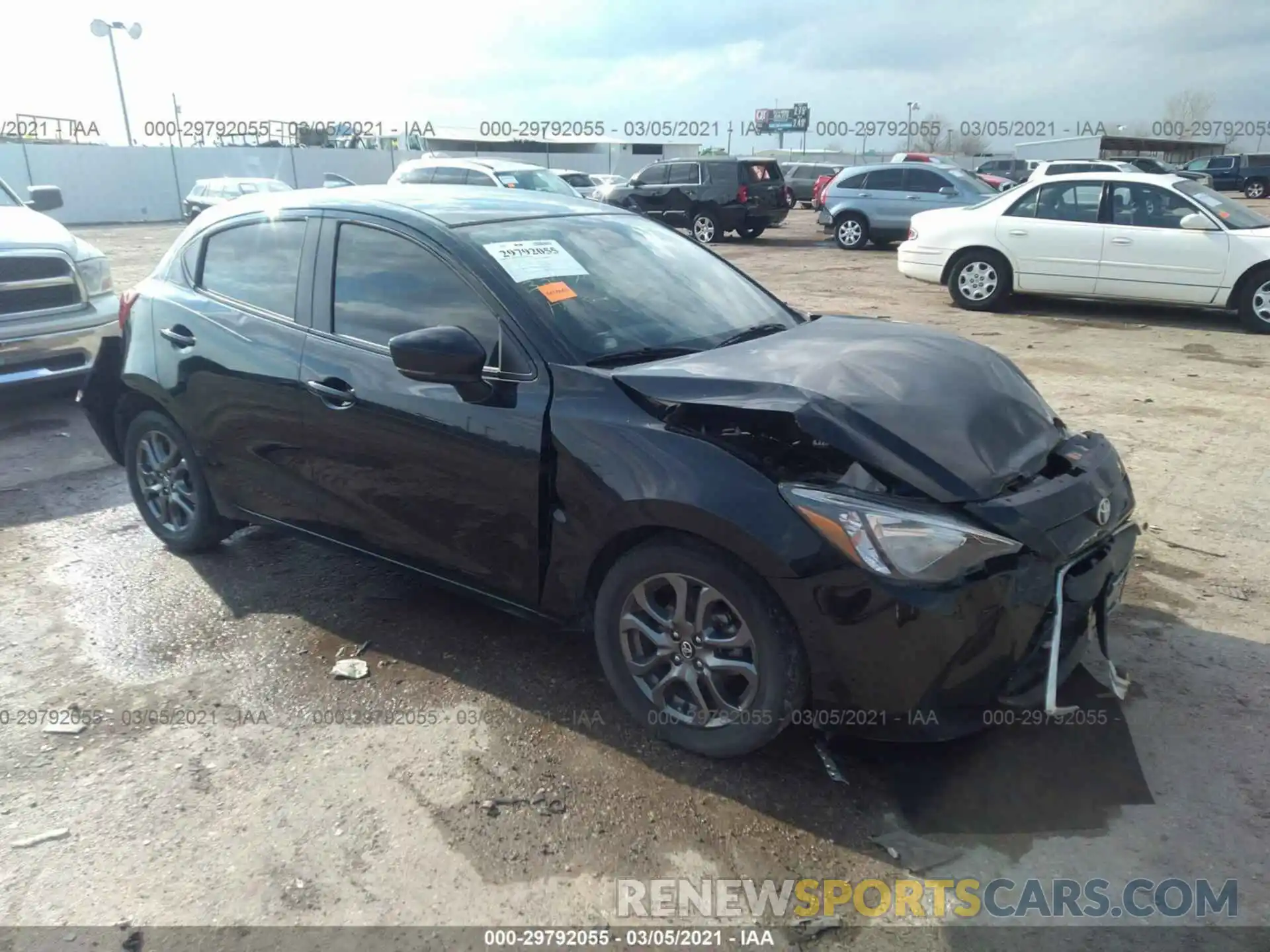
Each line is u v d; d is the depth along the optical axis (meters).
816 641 2.65
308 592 4.21
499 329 3.25
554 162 39.44
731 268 4.32
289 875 2.58
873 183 19.22
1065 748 3.05
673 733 3.03
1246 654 3.58
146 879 2.57
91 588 4.27
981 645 2.60
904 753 3.03
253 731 3.21
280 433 3.82
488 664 3.60
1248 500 5.12
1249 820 2.74
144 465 4.63
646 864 2.61
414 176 18.50
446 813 2.80
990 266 11.32
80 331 6.77
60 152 32.44
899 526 2.56
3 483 5.71
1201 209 10.18
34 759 3.07
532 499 3.12
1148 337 9.78
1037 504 2.73
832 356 3.23
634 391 2.98
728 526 2.67
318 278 3.76
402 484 3.46
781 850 2.66
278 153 36.06
